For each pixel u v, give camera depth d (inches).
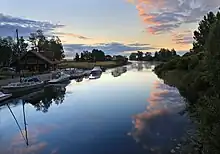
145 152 539.2
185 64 2116.1
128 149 561.9
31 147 612.7
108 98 1328.7
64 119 889.5
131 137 643.5
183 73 1883.6
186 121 764.6
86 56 6122.1
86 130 732.0
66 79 2321.6
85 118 888.9
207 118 479.2
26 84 1627.7
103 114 940.6
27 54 3034.0
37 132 743.1
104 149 571.2
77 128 759.7
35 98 1450.5
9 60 3599.9
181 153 517.3
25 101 1366.9
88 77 2807.6
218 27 629.9
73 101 1284.4
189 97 1162.0
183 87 1449.3
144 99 1243.2
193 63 1731.1
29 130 769.6
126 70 4148.6
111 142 614.2
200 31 2356.1
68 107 1126.4
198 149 520.1
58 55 4950.8
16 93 1542.8
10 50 3607.3
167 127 713.6
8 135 724.0
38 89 1784.0
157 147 562.3
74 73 2790.4
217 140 428.1
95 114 948.0
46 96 1508.4
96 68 3499.0
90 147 589.0
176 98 1213.7
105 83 2127.2
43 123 852.0
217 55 593.3
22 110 1115.9
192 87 1178.6
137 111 966.4
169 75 2290.8
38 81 1818.4
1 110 1127.0
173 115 857.5
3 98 1293.1
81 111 1018.7
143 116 873.5
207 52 645.9
